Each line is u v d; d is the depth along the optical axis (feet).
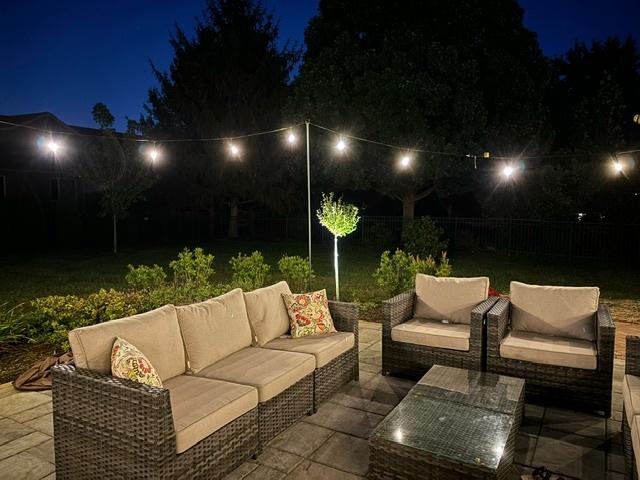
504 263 42.57
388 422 9.12
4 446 10.43
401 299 15.28
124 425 7.85
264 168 63.00
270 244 60.85
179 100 64.28
